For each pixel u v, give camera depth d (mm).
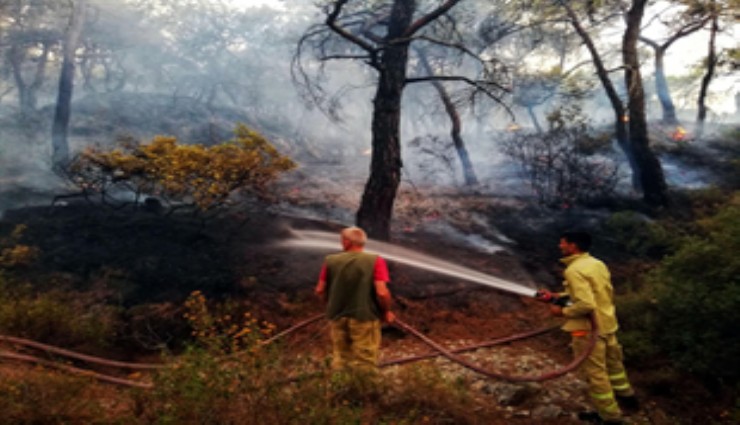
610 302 3973
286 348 4516
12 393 3051
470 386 4367
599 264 4004
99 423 3074
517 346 5410
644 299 5430
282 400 2969
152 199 8281
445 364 4875
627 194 10703
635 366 4730
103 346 4977
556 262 7828
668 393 4258
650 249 8117
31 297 5723
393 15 7520
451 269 7293
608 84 10891
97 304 5695
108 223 7574
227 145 6754
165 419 2811
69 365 4375
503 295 6680
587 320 3855
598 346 3785
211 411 2873
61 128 10531
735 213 5332
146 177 7160
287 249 7332
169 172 6449
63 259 6492
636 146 10070
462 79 7551
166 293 5973
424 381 3822
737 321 4289
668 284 5031
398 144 7398
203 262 6691
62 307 5277
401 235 8648
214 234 7523
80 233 7195
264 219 8461
